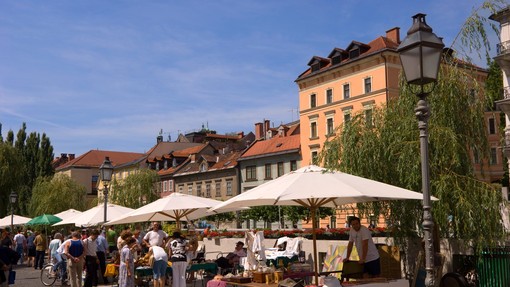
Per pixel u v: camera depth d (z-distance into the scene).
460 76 13.79
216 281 11.58
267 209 43.66
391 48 46.97
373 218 14.77
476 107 13.76
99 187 92.31
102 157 106.94
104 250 19.50
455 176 12.76
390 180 13.74
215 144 81.00
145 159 88.12
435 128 13.06
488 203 12.40
